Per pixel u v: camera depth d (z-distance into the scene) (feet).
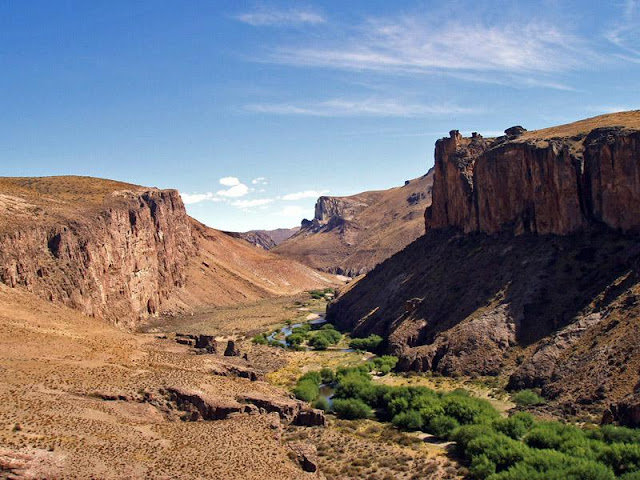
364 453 201.05
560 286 315.99
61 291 348.59
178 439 174.29
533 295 318.45
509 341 305.32
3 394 176.14
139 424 181.06
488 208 410.31
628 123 360.07
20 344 224.94
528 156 378.32
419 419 234.79
